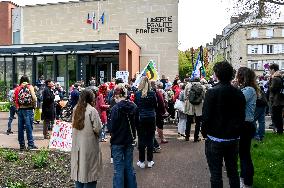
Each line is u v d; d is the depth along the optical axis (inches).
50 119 561.6
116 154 270.4
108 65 1194.6
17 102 449.7
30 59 1223.5
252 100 267.4
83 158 250.5
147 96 359.3
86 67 1186.6
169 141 522.3
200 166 372.2
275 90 497.7
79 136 253.3
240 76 279.6
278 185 287.3
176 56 1275.8
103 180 327.9
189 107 513.0
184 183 314.8
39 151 429.7
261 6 736.3
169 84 758.5
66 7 1401.3
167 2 1279.5
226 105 218.5
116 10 1333.7
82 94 256.2
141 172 352.5
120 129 270.4
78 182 254.8
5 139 559.2
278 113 503.5
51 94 562.9
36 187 303.6
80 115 252.1
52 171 348.5
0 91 1251.8
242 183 279.9
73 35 1392.7
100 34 1355.8
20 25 1464.1
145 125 362.6
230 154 224.1
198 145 488.1
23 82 454.9
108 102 536.1
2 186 303.6
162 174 344.2
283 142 446.6
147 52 1294.3
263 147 420.8
